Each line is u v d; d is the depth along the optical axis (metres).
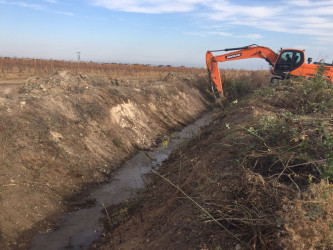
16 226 5.31
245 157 4.27
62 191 6.69
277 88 9.63
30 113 7.80
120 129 10.45
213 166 5.06
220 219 3.40
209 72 15.69
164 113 14.34
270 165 4.13
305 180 3.56
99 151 8.68
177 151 9.25
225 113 10.11
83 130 8.80
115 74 30.41
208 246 3.28
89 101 10.20
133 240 4.67
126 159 9.36
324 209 2.83
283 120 4.80
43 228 5.61
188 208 4.30
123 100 11.92
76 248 5.09
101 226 5.74
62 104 9.08
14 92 10.59
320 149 3.90
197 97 20.17
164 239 4.05
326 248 2.59
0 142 6.48
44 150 7.14
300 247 2.57
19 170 6.28
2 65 21.78
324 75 11.71
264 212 3.29
